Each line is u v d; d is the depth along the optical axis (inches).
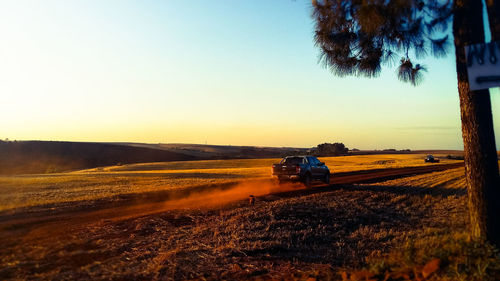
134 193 652.1
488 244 206.2
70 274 235.9
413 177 1067.9
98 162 4160.9
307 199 565.6
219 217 442.6
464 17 222.5
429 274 193.6
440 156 4598.9
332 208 498.6
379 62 265.9
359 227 417.1
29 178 1090.1
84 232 353.1
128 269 251.3
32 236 330.6
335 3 240.4
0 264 248.7
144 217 436.1
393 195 633.0
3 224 376.8
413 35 241.3
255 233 362.9
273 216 436.5
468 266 191.2
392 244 339.0
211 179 1061.8
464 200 580.1
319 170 847.7
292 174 782.5
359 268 256.7
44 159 3973.9
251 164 2965.1
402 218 468.1
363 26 222.7
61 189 740.0
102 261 265.7
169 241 330.0
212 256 291.3
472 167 227.8
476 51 178.2
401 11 214.4
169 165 2972.4
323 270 260.1
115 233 354.3
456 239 255.0
